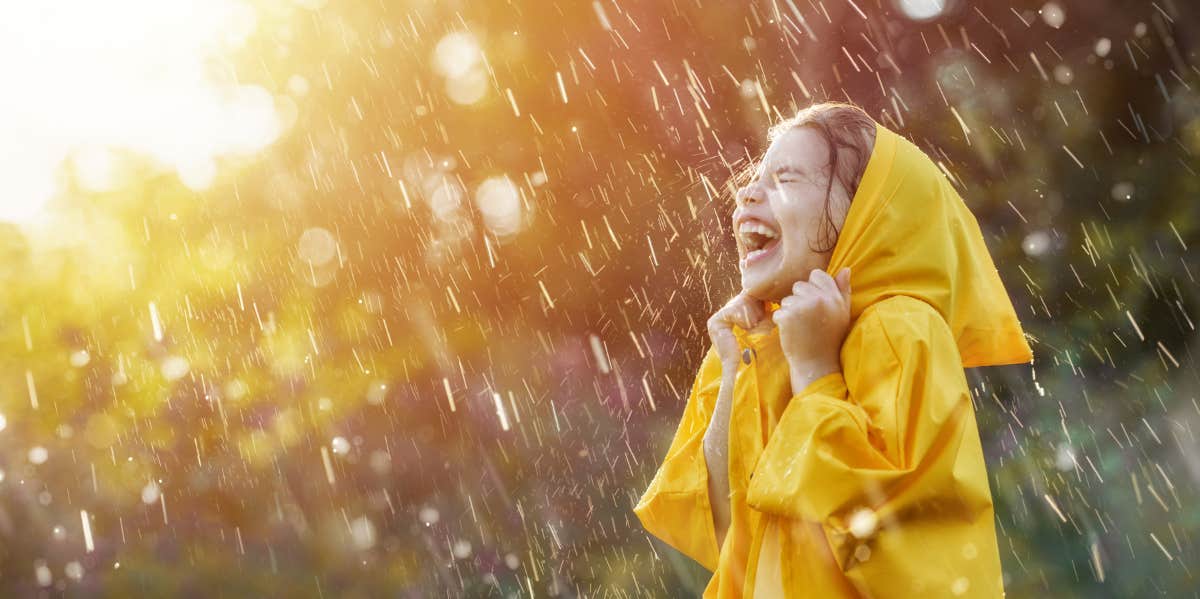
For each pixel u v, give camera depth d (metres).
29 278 13.88
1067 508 9.88
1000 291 3.16
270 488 13.09
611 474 12.37
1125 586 8.66
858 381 2.82
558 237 13.75
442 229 14.41
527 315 13.92
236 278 14.18
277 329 14.09
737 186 3.46
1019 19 13.80
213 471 13.20
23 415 13.55
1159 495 9.70
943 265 2.98
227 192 14.41
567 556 11.03
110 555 12.10
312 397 13.90
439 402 13.84
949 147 13.67
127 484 13.16
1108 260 12.73
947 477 2.68
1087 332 12.30
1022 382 11.91
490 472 12.86
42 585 11.75
